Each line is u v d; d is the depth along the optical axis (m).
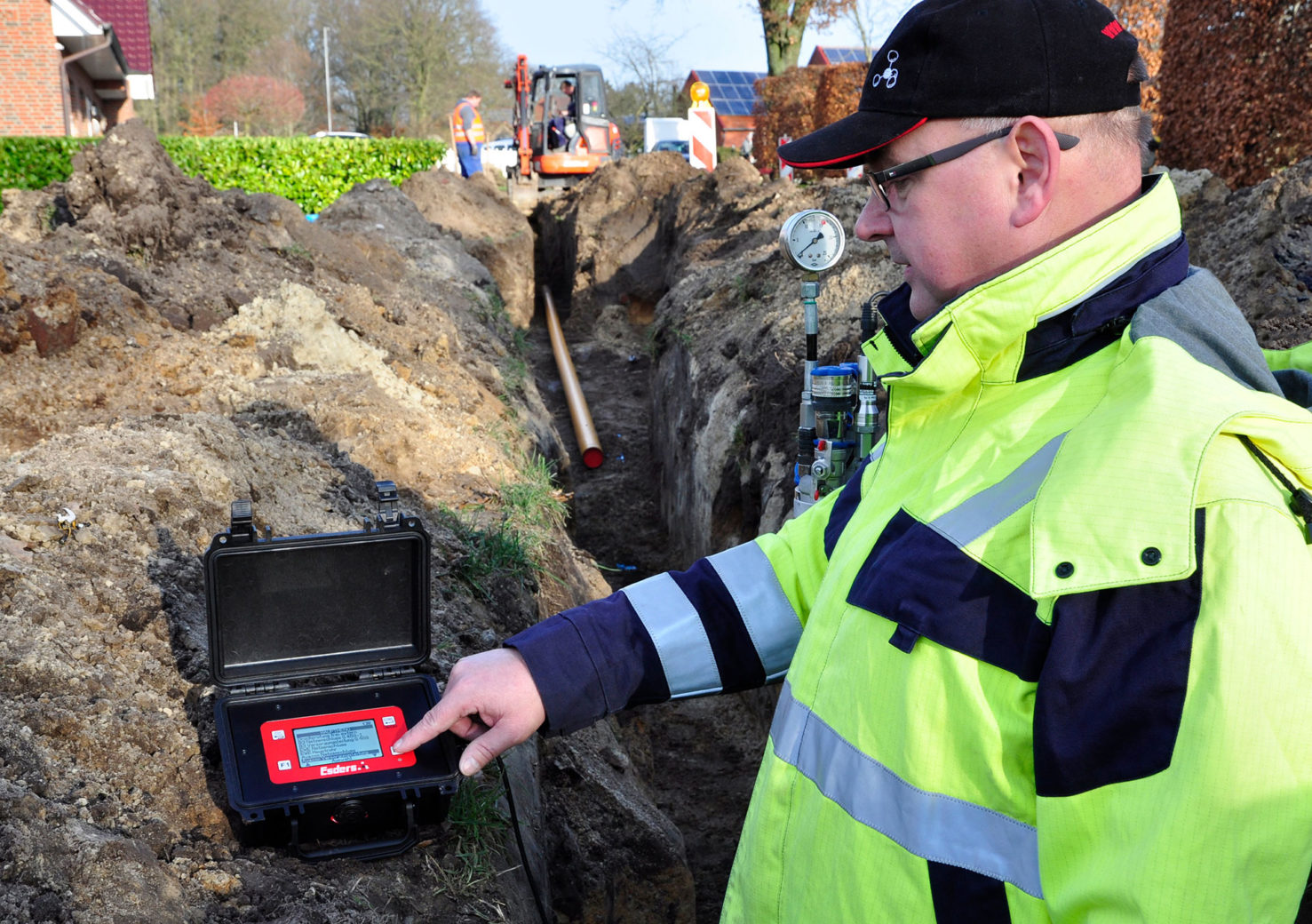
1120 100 1.05
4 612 1.92
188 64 37.28
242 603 1.68
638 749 4.25
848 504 1.38
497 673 1.42
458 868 1.90
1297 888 0.84
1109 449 0.93
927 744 1.00
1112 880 0.86
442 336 5.46
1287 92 4.82
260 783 1.63
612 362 10.67
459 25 37.44
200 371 3.93
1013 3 1.04
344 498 3.32
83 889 1.44
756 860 1.20
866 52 16.92
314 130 43.62
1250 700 0.82
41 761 1.64
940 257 1.14
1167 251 1.08
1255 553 0.85
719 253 8.97
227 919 1.55
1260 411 0.90
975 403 1.12
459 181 12.20
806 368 3.35
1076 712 0.90
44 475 2.46
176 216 5.12
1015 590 0.98
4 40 17.86
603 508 7.77
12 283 3.55
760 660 1.48
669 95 36.31
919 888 1.00
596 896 2.69
